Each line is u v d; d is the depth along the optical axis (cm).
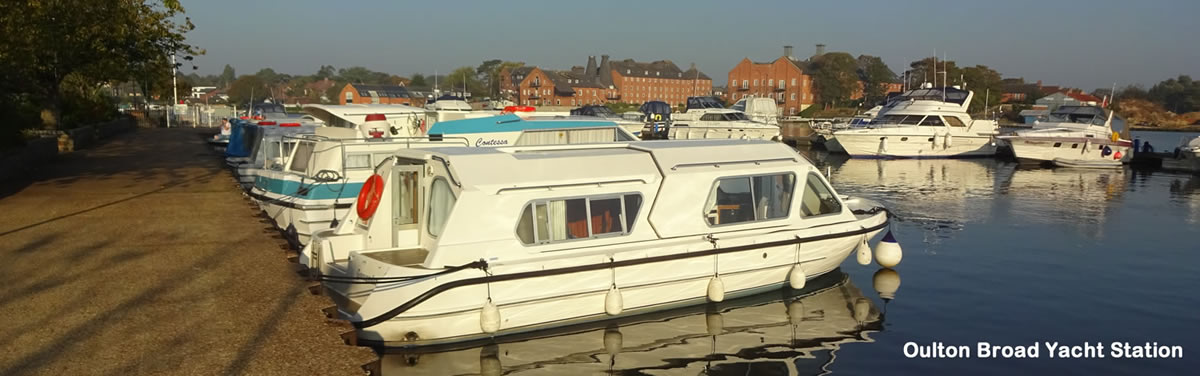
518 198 916
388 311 852
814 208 1159
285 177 1403
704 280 1030
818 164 3731
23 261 866
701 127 4406
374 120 1598
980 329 1019
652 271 985
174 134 3978
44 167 2109
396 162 997
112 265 848
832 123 4981
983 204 2255
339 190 1359
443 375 835
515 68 14588
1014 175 3200
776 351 932
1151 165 3612
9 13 1545
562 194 944
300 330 641
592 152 1029
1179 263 1407
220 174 1938
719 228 1049
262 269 836
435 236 943
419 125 1781
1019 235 1705
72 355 568
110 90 6581
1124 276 1305
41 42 1648
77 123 3375
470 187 892
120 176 1872
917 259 1432
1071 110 3853
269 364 566
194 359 569
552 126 1716
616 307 952
